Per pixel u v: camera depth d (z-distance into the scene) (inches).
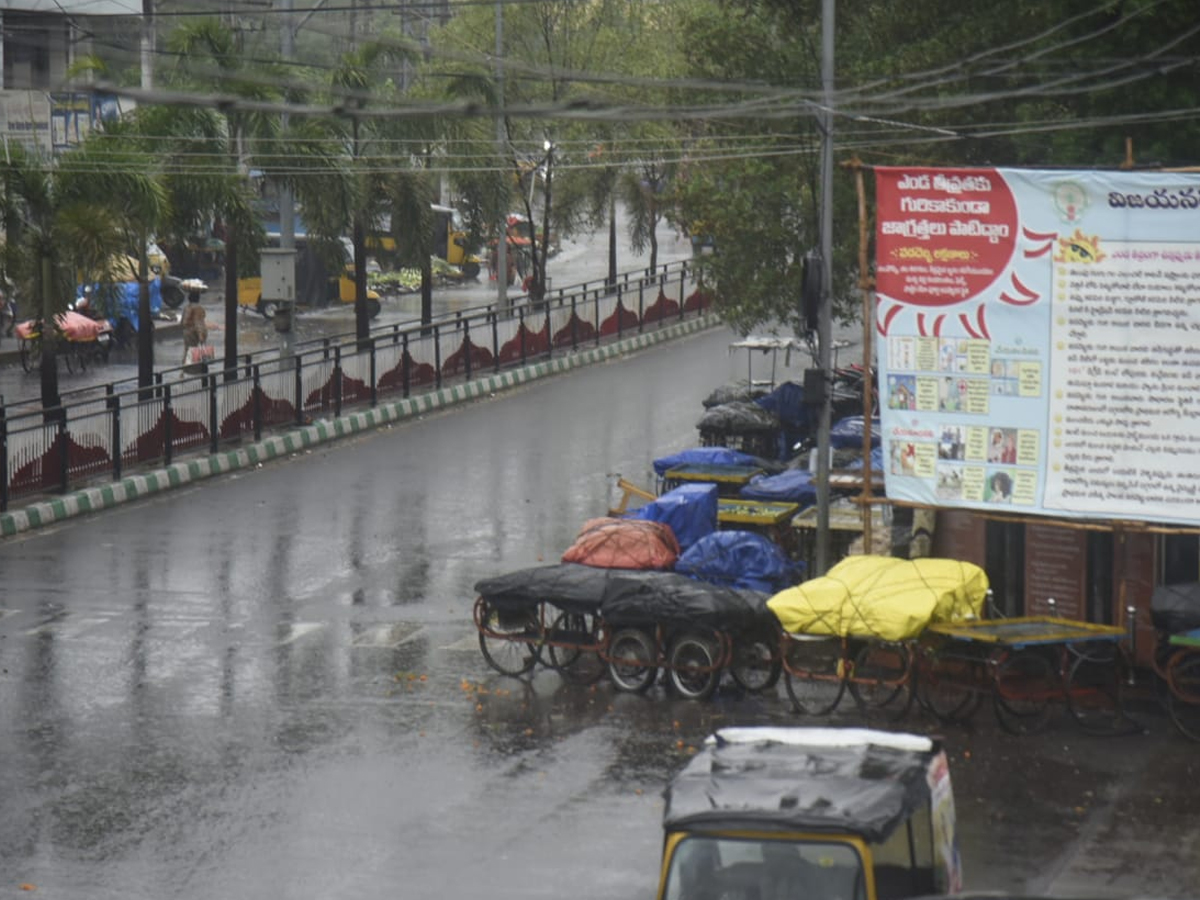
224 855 678.5
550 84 2450.8
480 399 1897.1
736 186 1496.1
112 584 1143.6
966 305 880.3
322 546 1250.0
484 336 1980.8
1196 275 839.1
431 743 828.0
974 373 884.0
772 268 1496.1
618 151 2314.2
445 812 728.3
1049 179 856.9
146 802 743.7
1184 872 650.8
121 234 1523.1
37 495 1353.3
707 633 888.3
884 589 845.8
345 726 855.7
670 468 1278.3
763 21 1470.2
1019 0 1273.4
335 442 1657.2
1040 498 876.6
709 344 2313.0
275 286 1691.7
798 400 1460.4
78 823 716.7
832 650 917.2
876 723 850.1
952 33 1331.2
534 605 930.1
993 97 1043.9
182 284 2524.6
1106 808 727.1
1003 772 775.7
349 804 740.0
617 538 983.6
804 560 1066.1
